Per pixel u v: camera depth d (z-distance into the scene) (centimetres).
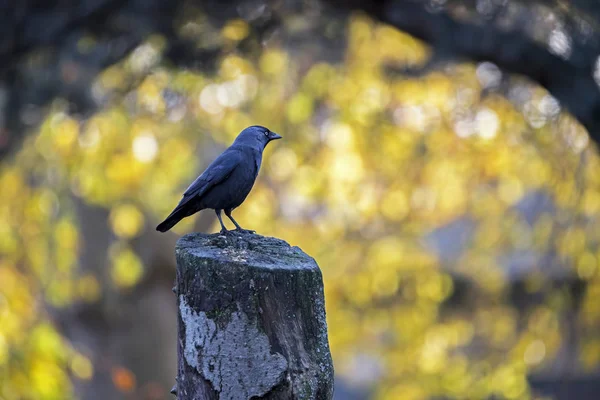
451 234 2130
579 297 1584
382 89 1617
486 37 1166
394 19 1208
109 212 1792
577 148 1388
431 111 1585
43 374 1031
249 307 456
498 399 1819
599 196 1411
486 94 1434
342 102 1638
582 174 1365
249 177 676
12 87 1305
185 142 1672
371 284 1823
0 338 1030
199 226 1812
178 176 1711
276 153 1686
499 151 1617
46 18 1196
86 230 1794
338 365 2719
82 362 1080
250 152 683
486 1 1186
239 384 454
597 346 1636
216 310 459
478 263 1797
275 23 1337
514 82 1386
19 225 1543
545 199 1599
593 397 2311
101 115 1533
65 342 1100
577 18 1162
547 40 1197
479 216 1756
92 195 1645
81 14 1197
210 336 459
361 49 1591
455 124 1588
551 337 1708
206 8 1259
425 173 1698
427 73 1521
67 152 1587
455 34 1179
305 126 1694
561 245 1456
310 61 1609
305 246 1819
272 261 470
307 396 455
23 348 1038
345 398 3228
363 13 1268
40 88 1322
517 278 1819
